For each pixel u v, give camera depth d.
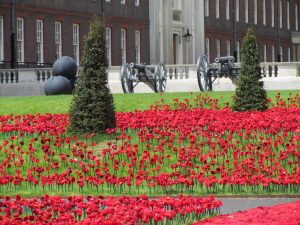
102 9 78.62
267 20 116.31
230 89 58.69
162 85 57.41
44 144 31.20
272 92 46.31
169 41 92.00
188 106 41.16
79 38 77.06
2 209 22.47
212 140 32.38
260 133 32.81
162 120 34.47
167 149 31.31
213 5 101.44
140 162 28.12
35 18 71.06
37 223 19.56
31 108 41.28
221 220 20.02
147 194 26.75
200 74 54.41
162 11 90.94
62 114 36.75
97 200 21.44
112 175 28.30
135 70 59.28
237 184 26.84
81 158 29.41
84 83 33.28
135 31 86.75
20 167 29.84
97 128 32.94
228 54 105.56
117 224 18.97
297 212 20.86
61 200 21.56
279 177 26.50
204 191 26.97
